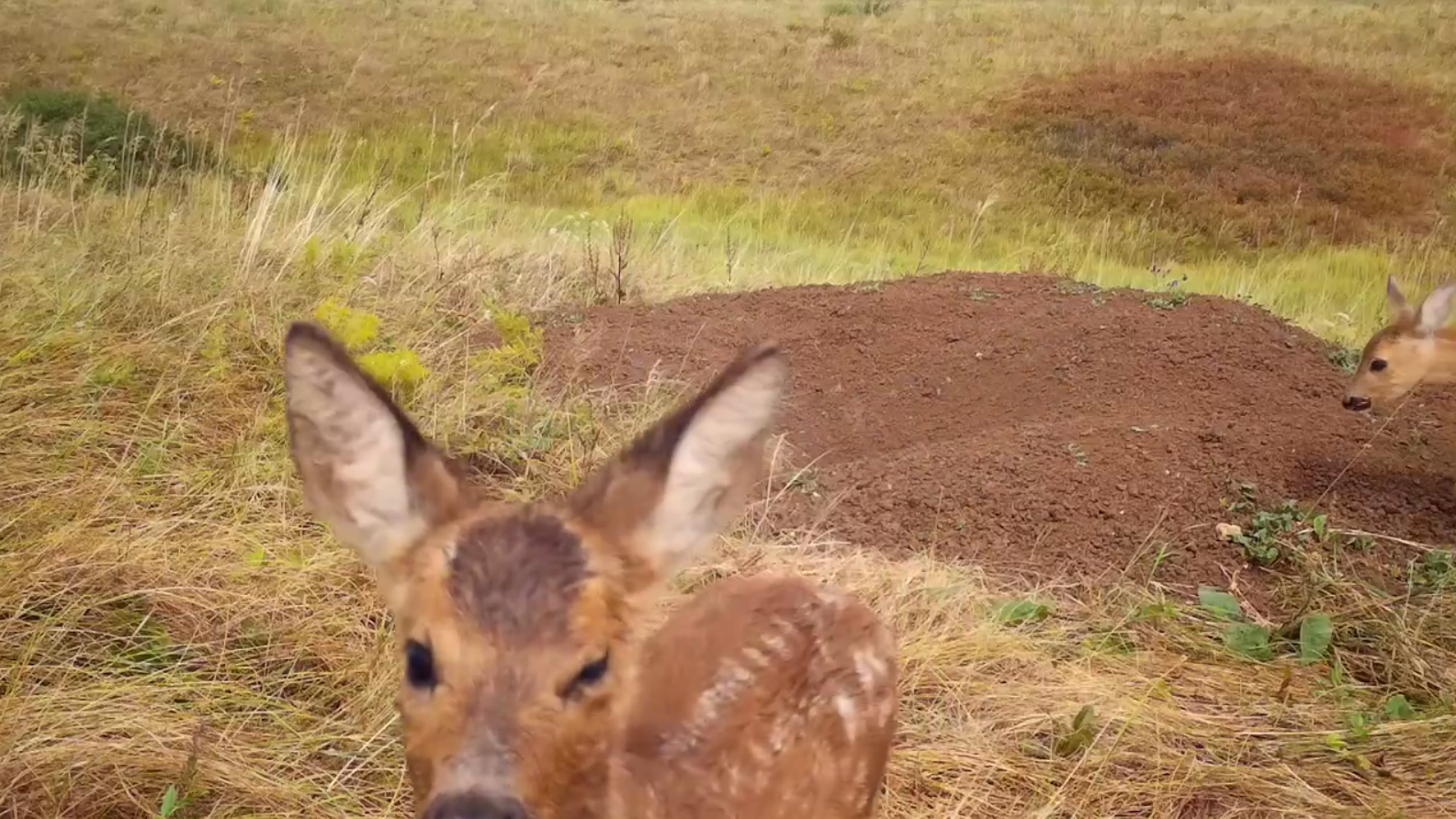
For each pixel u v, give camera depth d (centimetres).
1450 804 136
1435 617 160
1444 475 200
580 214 465
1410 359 220
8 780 120
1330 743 141
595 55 817
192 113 608
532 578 89
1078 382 234
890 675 115
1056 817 133
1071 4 1062
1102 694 145
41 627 131
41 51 690
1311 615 159
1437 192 620
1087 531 181
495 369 205
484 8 925
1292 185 616
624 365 234
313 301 211
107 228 233
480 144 611
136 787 122
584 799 90
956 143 675
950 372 244
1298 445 204
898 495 189
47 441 156
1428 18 944
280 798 123
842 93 761
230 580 143
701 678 105
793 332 260
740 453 97
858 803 113
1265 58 809
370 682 133
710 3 1053
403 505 95
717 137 671
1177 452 199
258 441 166
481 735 85
